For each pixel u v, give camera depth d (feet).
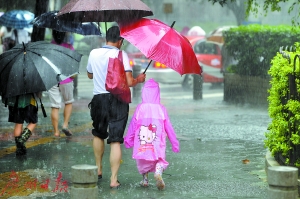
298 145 43.80
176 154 60.64
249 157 59.16
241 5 195.31
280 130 47.42
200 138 71.10
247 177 49.98
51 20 62.64
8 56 55.01
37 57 54.29
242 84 111.24
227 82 115.03
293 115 44.65
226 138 71.41
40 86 53.26
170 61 43.75
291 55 46.73
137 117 45.68
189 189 45.80
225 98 115.55
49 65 53.88
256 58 107.04
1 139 69.56
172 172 52.06
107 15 50.90
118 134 46.47
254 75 108.68
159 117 45.52
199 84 119.85
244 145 66.39
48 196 43.55
